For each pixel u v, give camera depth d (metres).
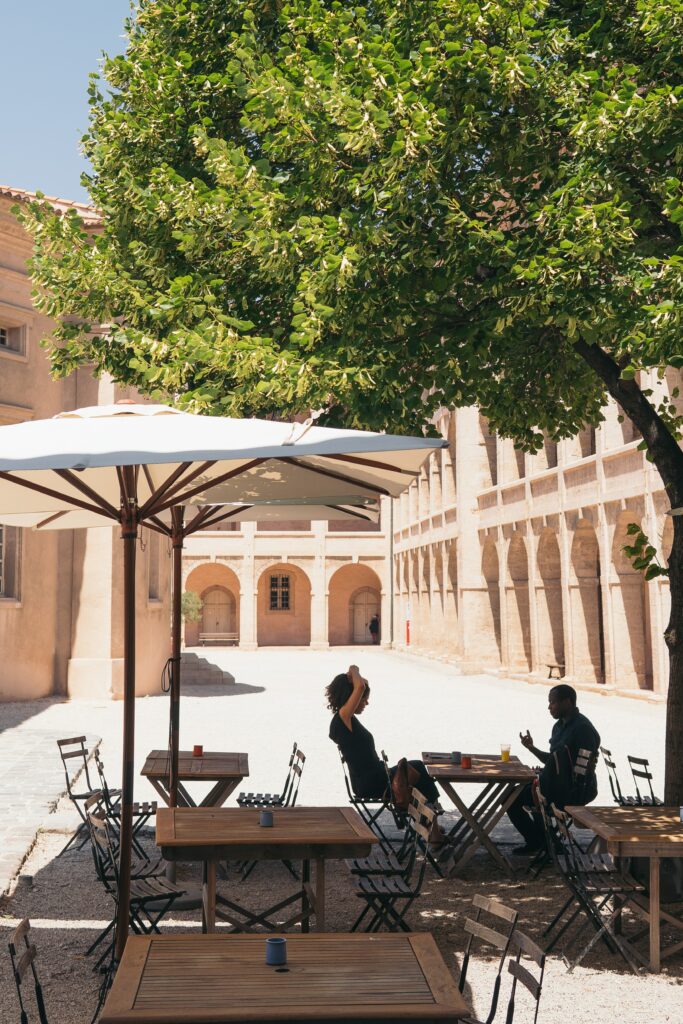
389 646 59.34
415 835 7.38
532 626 31.98
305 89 7.58
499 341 8.42
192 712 22.97
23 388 23.95
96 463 4.78
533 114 7.73
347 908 8.30
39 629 24.70
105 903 8.36
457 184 7.95
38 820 10.91
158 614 28.77
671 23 7.39
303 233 7.66
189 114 9.69
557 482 29.77
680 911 7.77
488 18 7.49
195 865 9.73
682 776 8.42
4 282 23.62
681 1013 6.05
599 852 8.95
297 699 26.66
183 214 8.60
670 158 7.70
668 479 8.77
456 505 39.81
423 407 8.41
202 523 8.69
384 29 8.09
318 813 7.41
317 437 5.28
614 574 26.12
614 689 26.06
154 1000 3.88
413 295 7.77
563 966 6.95
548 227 7.34
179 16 9.72
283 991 3.99
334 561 60.00
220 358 8.01
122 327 9.52
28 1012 5.95
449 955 7.11
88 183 10.16
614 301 7.14
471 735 19.47
